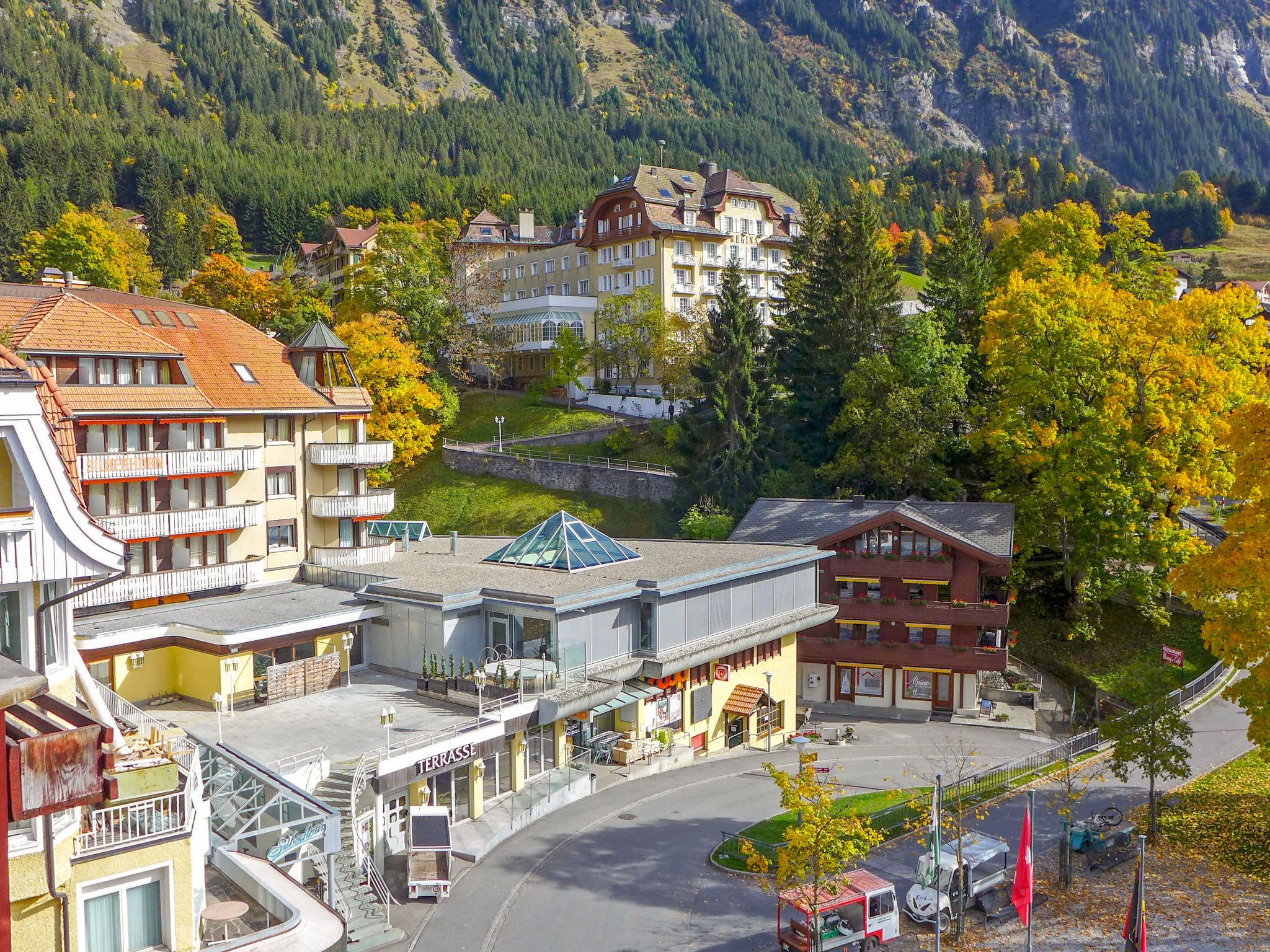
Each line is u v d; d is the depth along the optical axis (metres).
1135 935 25.67
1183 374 54.94
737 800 41.50
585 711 41.22
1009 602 57.69
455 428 95.38
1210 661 56.91
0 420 17.56
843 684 57.81
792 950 28.88
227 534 47.88
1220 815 39.00
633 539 67.81
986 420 68.38
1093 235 73.25
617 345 98.31
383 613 44.31
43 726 17.80
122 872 21.02
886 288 74.62
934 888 31.73
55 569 18.58
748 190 108.62
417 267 99.50
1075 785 42.28
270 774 29.62
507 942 29.80
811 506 61.41
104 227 132.25
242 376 50.28
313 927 24.00
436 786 36.94
